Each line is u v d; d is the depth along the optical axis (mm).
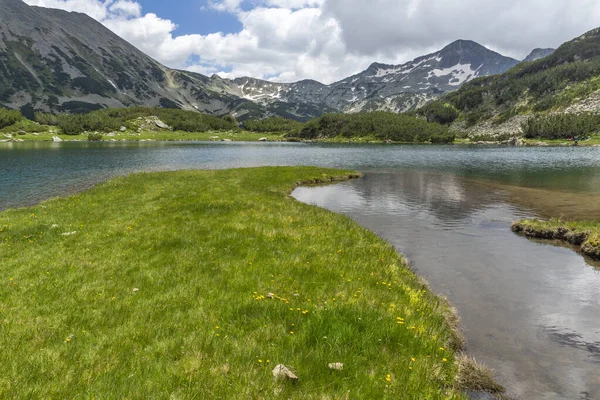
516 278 13922
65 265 13242
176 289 10922
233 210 24438
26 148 122750
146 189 34719
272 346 7605
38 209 25391
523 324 10188
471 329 9852
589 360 8391
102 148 129375
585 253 17078
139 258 14164
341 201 32719
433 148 162125
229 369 6676
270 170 54094
